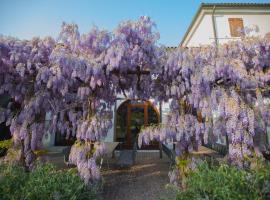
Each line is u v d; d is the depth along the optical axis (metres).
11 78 4.28
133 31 3.83
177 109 4.11
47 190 2.51
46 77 3.85
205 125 3.84
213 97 3.74
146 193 4.07
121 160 5.41
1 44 3.88
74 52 3.86
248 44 4.12
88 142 3.79
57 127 4.59
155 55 3.93
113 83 4.11
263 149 3.94
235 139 3.58
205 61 3.88
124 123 9.45
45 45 4.16
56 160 6.93
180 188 3.56
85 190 3.02
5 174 2.74
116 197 3.88
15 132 4.22
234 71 3.77
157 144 9.20
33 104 4.20
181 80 4.01
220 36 10.08
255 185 2.34
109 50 3.67
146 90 4.50
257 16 10.46
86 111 4.09
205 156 4.49
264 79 4.06
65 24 3.99
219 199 2.18
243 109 3.63
